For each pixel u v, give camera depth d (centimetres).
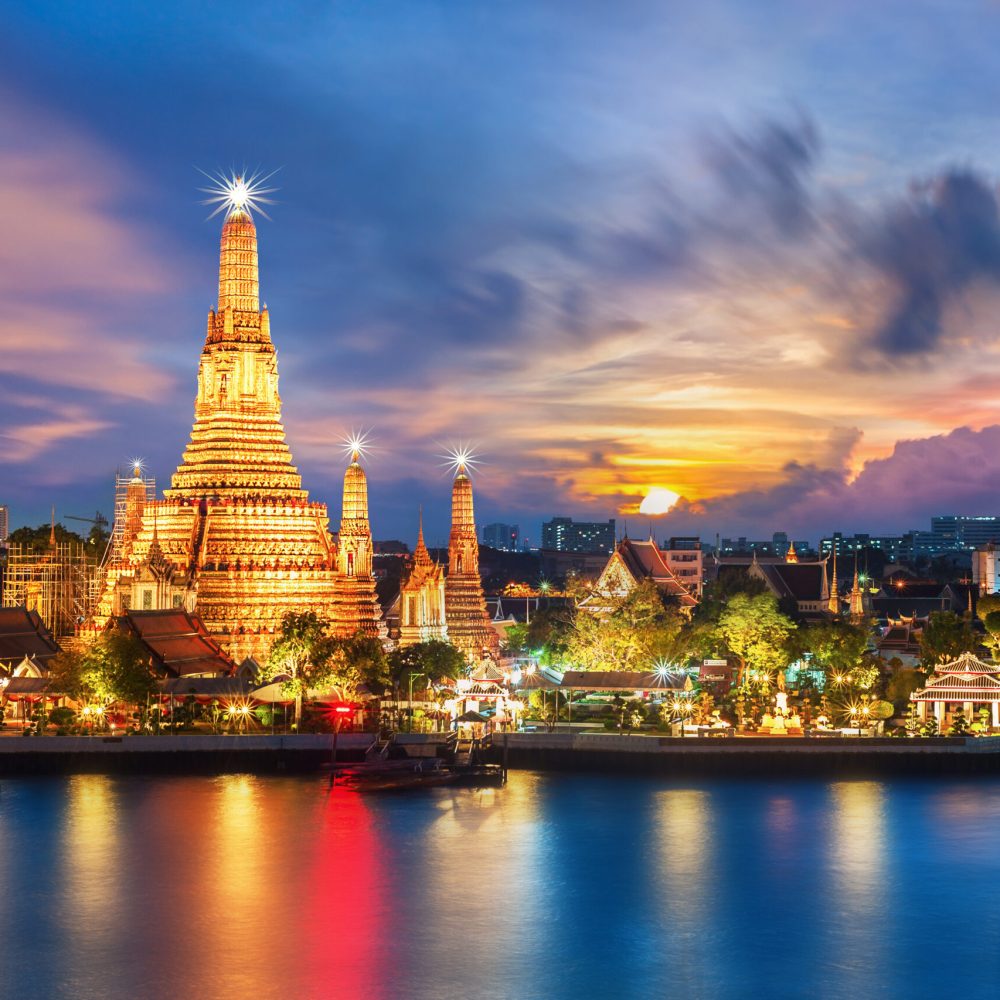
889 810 16412
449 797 17150
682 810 16412
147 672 19850
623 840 14938
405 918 12306
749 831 15350
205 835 15038
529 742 19450
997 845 14775
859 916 12456
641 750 18888
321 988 10706
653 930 12056
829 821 15825
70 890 13025
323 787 17688
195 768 18775
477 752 19300
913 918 12419
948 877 13612
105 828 15300
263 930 11969
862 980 10969
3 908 12506
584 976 10994
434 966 11175
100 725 19712
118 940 11706
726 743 18762
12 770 18562
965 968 11219
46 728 19725
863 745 18825
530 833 15250
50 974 10962
